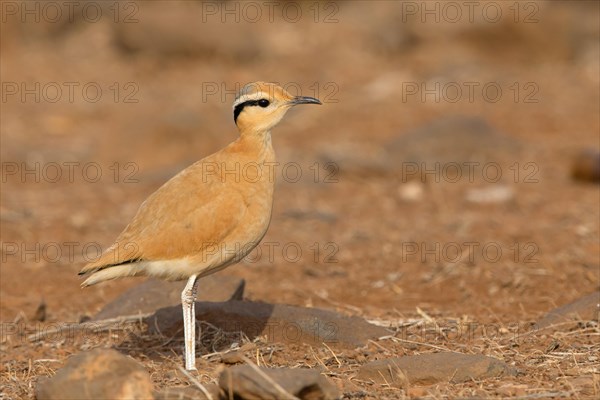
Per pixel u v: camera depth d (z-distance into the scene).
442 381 8.81
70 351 10.64
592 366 9.20
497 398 8.23
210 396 7.90
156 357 10.30
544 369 9.23
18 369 10.09
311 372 7.91
